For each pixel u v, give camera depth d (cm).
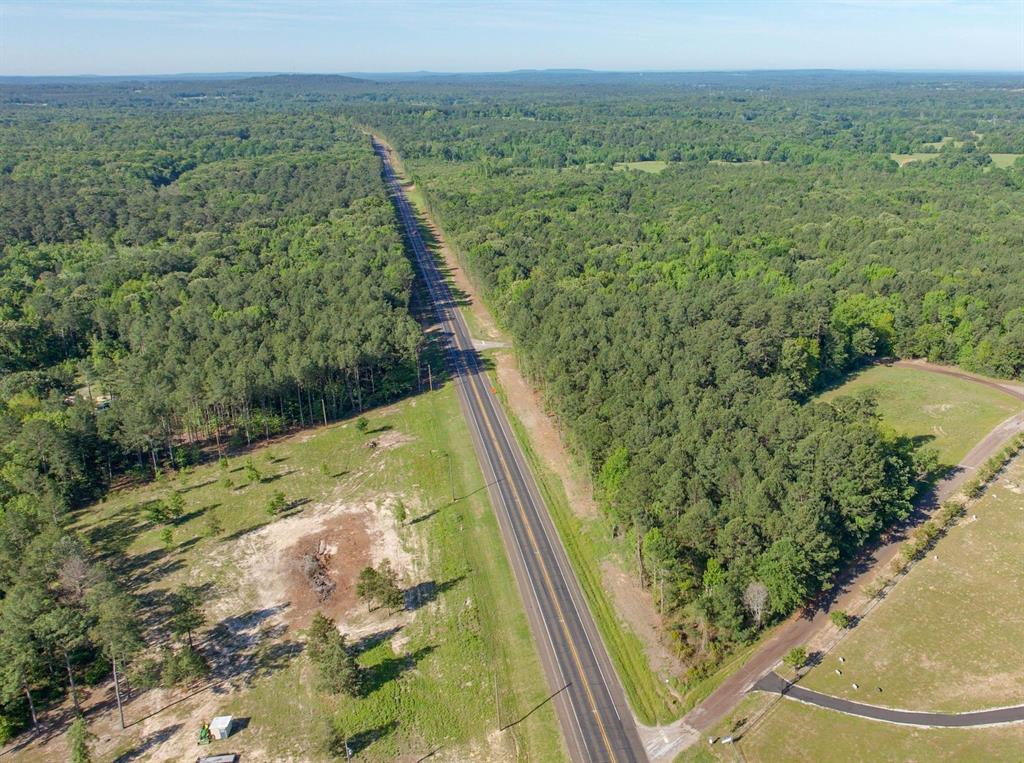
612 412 12569
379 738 8256
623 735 8212
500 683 9019
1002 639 9262
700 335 15475
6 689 8188
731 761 7806
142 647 8881
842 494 10412
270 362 15750
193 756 8069
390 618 10131
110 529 12450
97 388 17462
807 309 17475
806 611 9794
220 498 13262
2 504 12038
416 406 16850
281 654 9531
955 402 15975
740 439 11100
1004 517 11781
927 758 7719
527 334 17338
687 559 9912
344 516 12581
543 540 11762
